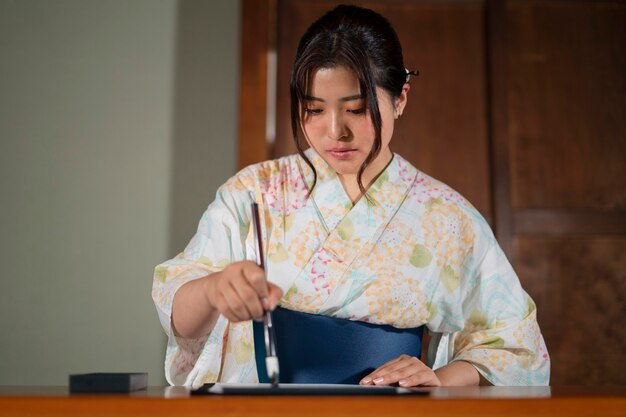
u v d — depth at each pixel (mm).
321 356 1359
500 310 1486
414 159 2775
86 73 2920
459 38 2846
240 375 1390
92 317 2777
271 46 2838
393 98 1426
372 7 2850
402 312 1410
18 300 2777
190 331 1226
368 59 1341
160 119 2896
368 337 1388
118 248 2820
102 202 2846
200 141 2885
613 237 2742
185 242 2826
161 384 2744
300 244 1431
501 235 2711
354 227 1437
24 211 2830
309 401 789
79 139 2881
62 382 2742
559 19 2855
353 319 1394
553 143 2781
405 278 1424
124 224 2836
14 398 794
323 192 1464
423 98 2812
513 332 1456
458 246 1498
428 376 1197
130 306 2787
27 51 2924
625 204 2762
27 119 2885
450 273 1479
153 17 2949
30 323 2768
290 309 1396
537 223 2730
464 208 1534
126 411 789
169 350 1306
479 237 1524
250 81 2799
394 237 1448
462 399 807
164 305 1241
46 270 2799
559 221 2734
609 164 2779
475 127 2799
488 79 2809
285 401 788
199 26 2941
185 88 2912
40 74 2912
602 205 2758
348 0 2850
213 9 2949
